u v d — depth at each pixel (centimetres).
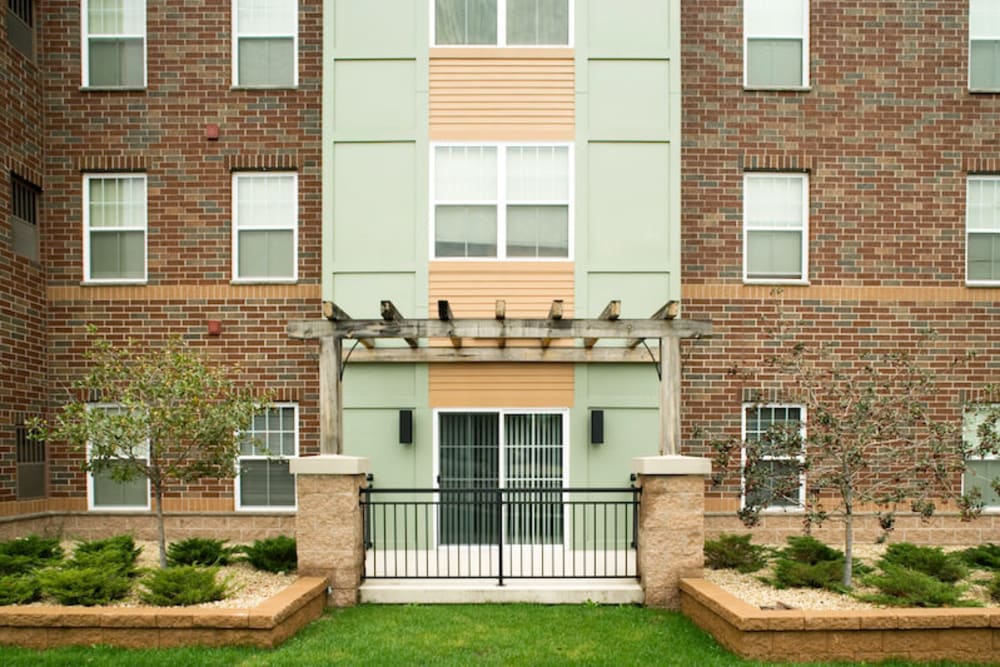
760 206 1120
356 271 1034
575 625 734
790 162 1107
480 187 1043
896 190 1115
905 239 1113
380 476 1027
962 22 1120
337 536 805
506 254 1038
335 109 1042
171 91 1116
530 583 838
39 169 1098
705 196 1105
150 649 649
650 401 1031
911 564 857
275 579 818
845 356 1100
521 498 1030
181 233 1112
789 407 1101
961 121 1120
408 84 1043
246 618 650
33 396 1068
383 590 812
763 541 1079
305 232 1110
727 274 1102
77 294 1105
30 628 655
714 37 1113
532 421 1038
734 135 1108
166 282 1109
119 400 855
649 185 1040
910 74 1117
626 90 1043
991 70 1128
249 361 1102
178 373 834
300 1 1120
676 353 838
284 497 1104
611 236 1037
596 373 1031
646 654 653
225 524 1094
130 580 788
